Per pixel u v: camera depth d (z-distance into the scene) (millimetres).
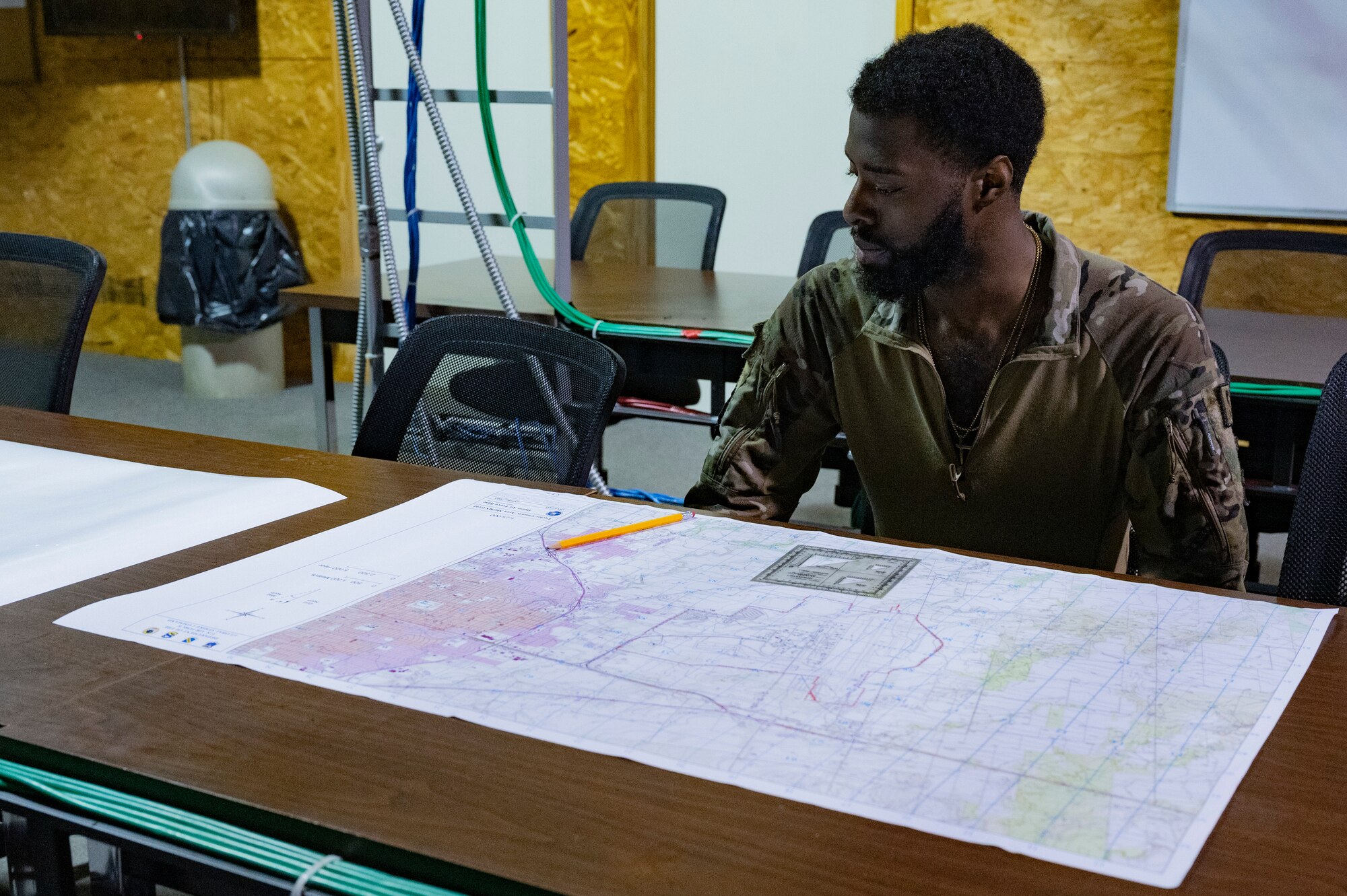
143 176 5277
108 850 701
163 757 706
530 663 824
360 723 745
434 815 646
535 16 3193
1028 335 1285
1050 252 1279
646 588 963
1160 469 1270
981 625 890
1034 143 1213
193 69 5051
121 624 892
